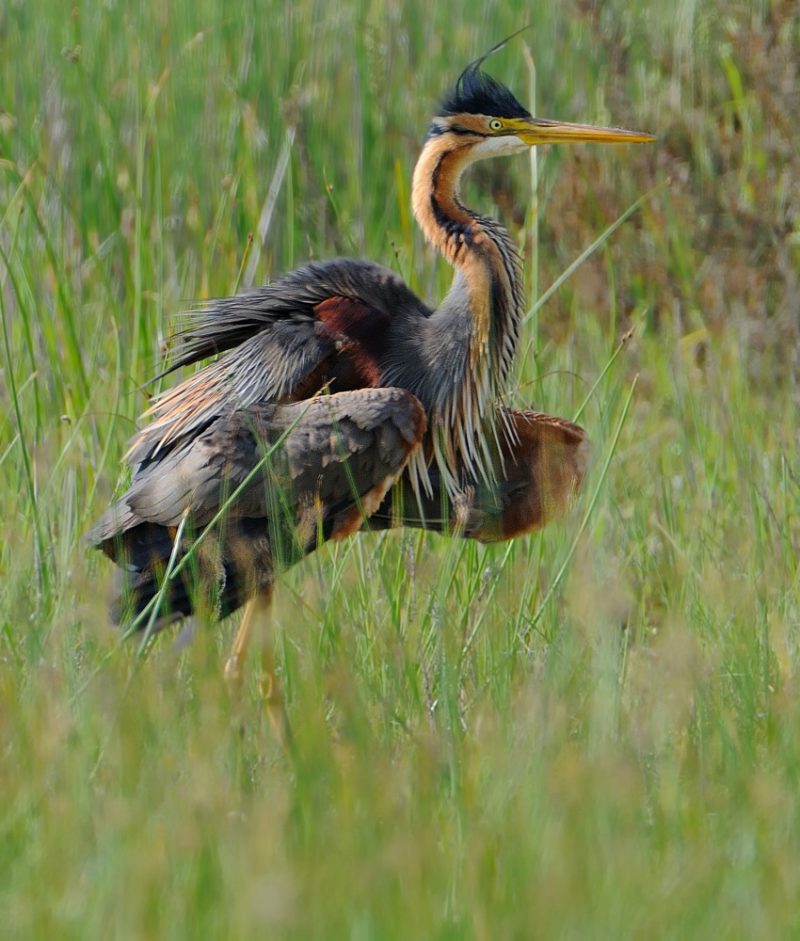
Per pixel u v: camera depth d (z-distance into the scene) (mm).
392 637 8711
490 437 10625
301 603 9031
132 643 8828
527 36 16766
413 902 5906
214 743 7328
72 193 14328
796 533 11109
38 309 12047
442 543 11172
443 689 8164
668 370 13344
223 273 13055
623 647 8594
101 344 12562
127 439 11594
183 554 9344
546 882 6004
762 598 9344
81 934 5797
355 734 7457
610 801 6715
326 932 5812
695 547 10492
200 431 9805
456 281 10500
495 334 10508
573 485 10531
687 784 7355
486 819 6812
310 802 6844
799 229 14547
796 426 12938
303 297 10195
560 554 9773
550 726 7480
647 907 5934
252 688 9188
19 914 5844
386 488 9703
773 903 6047
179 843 6293
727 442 12312
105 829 6535
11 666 8578
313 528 9586
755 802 6840
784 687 8320
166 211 14359
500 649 8672
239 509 9430
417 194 10734
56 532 10398
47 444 10805
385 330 10273
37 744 7199
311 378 10062
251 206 13836
